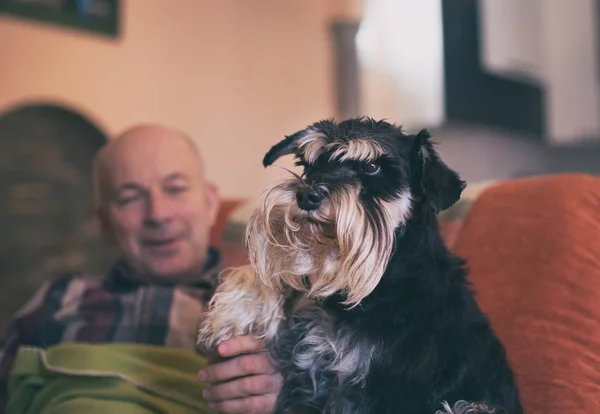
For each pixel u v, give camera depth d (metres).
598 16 5.05
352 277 1.15
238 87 4.53
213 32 4.39
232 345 1.30
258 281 1.33
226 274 1.47
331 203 1.17
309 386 1.28
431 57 5.18
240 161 4.54
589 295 1.52
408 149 1.26
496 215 1.78
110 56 3.79
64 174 3.72
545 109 5.22
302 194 1.18
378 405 1.18
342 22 5.07
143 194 2.03
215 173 4.37
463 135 5.23
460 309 1.25
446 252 1.34
